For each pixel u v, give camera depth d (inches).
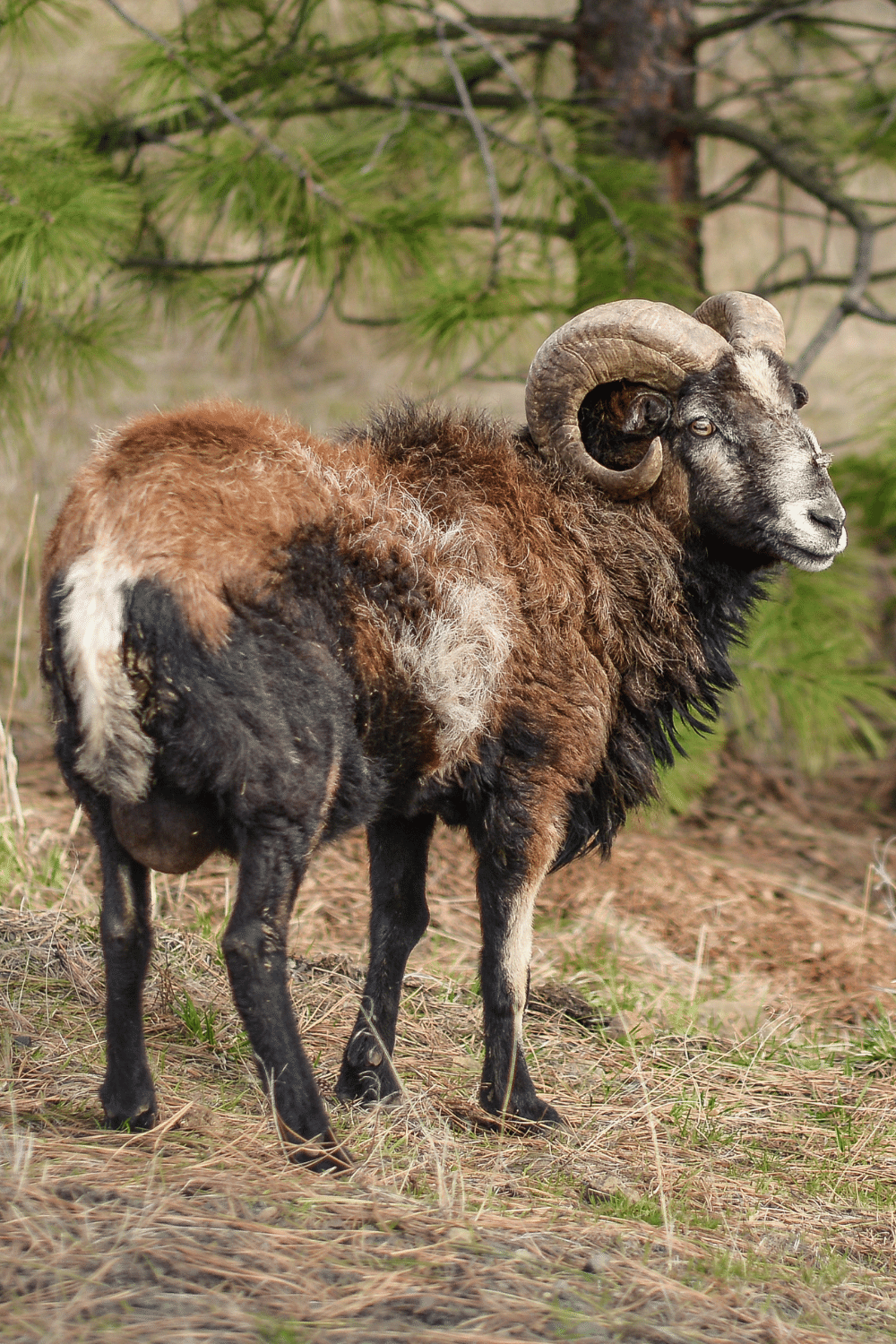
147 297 784.3
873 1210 397.1
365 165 663.1
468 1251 306.8
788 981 636.7
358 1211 319.0
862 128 821.9
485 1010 431.8
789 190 1107.9
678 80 825.5
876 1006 609.3
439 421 447.5
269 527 359.9
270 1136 365.4
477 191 746.2
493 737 421.7
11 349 698.8
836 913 734.5
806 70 914.1
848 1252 366.6
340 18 787.4
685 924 690.2
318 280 682.8
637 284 709.9
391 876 452.1
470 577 410.9
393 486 407.8
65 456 992.9
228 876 630.5
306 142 679.7
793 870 808.3
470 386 1178.0
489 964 430.0
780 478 450.0
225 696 341.7
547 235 730.2
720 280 1326.3
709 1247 345.1
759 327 461.1
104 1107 361.1
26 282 587.8
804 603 765.9
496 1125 423.2
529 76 920.3
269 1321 258.5
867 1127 458.9
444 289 627.5
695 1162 414.9
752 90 856.9
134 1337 246.5
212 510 353.1
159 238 776.3
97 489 354.9
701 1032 543.8
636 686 459.5
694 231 839.1
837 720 785.6
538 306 662.5
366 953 577.0
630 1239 335.3
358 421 468.4
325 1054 468.1
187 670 339.0
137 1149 341.1
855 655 834.2
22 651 898.1
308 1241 297.0
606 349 445.7
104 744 341.1
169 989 475.8
